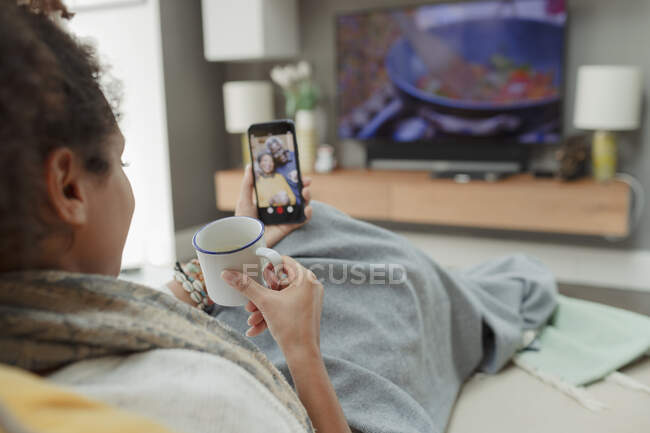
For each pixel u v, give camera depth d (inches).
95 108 16.0
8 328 13.4
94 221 16.6
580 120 119.3
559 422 38.2
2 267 14.8
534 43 128.3
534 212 122.1
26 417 8.9
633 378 44.5
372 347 37.6
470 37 134.0
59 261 16.1
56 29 16.2
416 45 139.9
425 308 42.2
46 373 14.0
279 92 164.9
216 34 150.1
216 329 19.2
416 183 132.1
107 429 9.1
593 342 50.1
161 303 17.8
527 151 135.2
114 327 14.5
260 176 40.4
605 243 131.6
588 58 128.0
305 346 23.6
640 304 113.3
